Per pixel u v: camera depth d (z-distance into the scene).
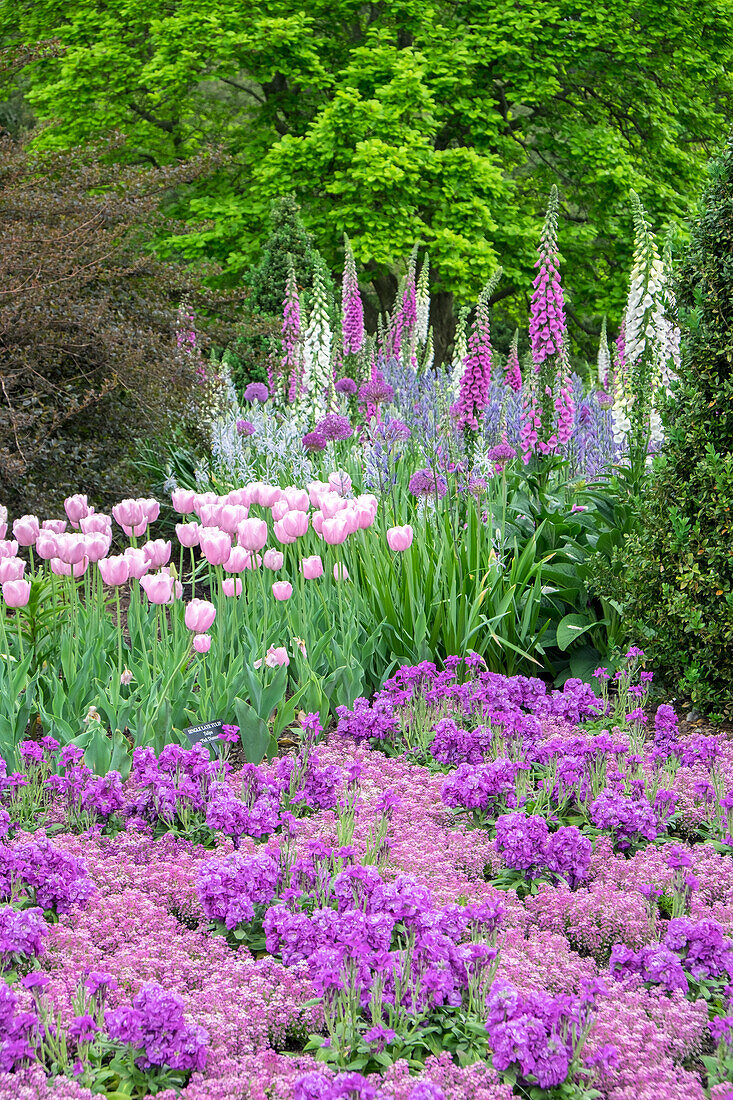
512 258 17.94
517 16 17.47
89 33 17.84
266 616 4.73
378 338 11.90
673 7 18.06
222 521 4.39
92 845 3.27
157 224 8.93
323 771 3.66
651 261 6.01
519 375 9.80
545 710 4.44
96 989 2.37
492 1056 2.23
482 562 5.36
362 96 17.28
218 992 2.48
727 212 4.76
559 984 2.57
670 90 19.70
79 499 4.47
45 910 2.90
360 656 4.81
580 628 5.19
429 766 4.07
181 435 8.43
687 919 2.77
